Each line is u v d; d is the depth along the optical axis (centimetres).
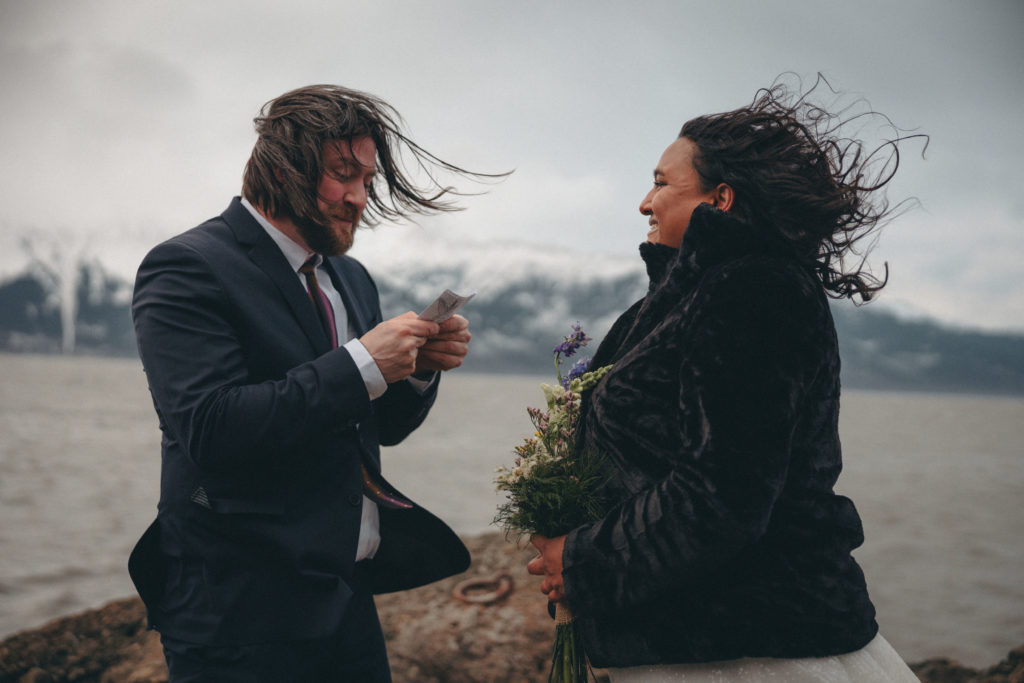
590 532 135
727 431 118
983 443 6944
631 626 136
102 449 3762
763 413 117
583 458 148
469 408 9781
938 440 7100
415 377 173
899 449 5684
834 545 129
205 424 131
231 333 142
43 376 16150
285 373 146
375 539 172
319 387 134
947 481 3388
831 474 133
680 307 134
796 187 136
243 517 142
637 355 139
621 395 139
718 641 129
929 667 338
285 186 146
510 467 156
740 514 116
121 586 1096
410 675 330
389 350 140
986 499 2703
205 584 143
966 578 1306
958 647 872
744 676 130
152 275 142
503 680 321
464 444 4562
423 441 4741
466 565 174
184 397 133
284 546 142
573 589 135
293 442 132
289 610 142
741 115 145
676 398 132
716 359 121
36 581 1121
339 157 147
